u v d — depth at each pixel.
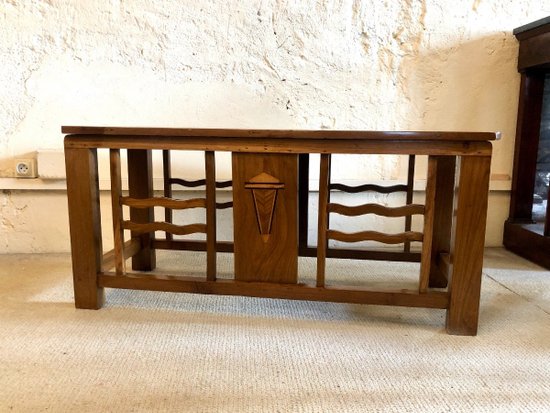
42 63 2.13
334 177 2.30
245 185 1.39
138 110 2.21
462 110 2.26
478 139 1.26
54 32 2.12
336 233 1.39
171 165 2.23
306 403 1.00
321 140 1.33
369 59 2.20
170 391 1.04
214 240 1.45
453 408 0.99
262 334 1.35
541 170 2.44
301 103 2.23
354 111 2.24
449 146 1.29
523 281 1.86
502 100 2.26
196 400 1.01
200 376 1.11
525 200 2.29
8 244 2.25
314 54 2.19
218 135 1.35
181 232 1.46
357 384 1.08
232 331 1.37
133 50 2.16
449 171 1.68
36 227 2.24
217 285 1.45
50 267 2.00
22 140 2.18
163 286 1.48
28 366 1.14
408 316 1.50
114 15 2.12
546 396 1.04
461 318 1.35
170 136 1.39
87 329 1.37
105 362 1.17
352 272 1.98
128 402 1.00
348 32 2.17
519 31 2.14
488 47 2.21
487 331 1.39
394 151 1.31
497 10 2.19
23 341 1.28
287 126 2.25
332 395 1.03
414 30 2.19
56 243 2.26
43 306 1.54
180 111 2.22
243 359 1.20
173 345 1.27
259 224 1.41
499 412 0.97
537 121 2.22
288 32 2.17
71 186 1.46
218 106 2.22
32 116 2.17
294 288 1.42
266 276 1.44
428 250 1.35
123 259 1.50
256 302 1.61
